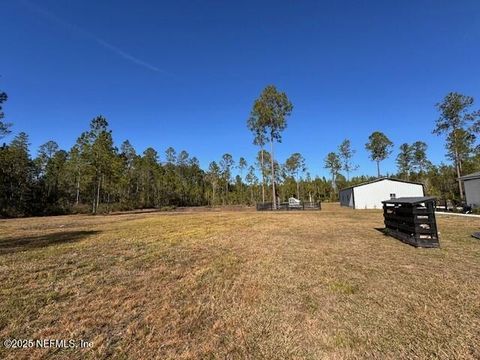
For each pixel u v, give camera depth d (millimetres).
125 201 44156
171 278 5203
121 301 4109
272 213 24484
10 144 40469
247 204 57375
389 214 9578
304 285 4684
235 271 5602
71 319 3541
